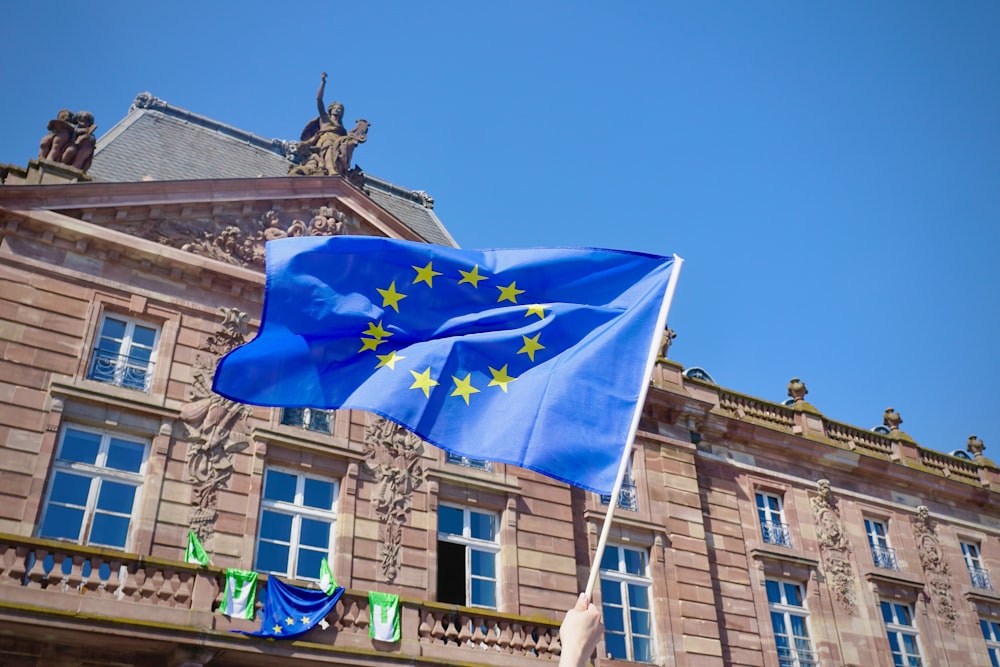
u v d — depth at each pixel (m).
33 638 18.66
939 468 38.88
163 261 24.28
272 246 12.95
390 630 21.30
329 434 24.59
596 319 13.01
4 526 19.75
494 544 25.86
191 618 19.27
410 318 13.12
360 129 30.16
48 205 23.17
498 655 22.19
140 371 23.17
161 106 31.25
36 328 22.03
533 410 11.98
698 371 35.62
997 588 37.44
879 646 32.28
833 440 36.19
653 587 28.36
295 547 23.02
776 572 31.80
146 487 21.64
